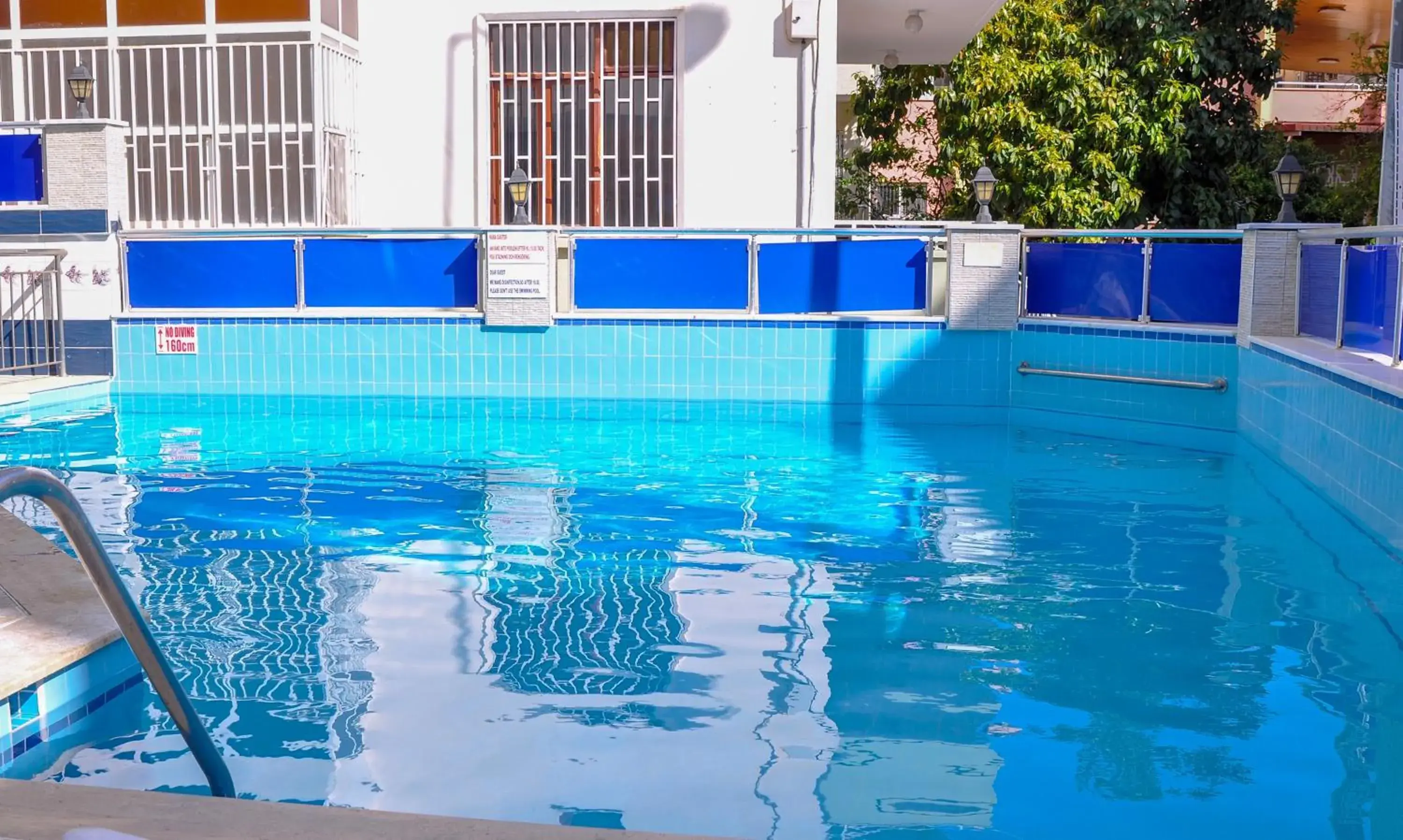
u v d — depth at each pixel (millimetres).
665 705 3926
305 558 5758
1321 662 4422
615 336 11547
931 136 20859
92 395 11578
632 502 7133
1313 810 3213
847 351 11375
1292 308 9508
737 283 11508
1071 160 17828
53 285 11898
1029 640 4648
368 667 4258
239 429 9961
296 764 3426
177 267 11891
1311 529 6586
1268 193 18906
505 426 10227
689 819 3113
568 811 3146
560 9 12820
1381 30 21734
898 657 4434
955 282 11195
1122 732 3742
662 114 12961
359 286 11758
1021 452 9141
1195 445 9539
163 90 12633
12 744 3451
